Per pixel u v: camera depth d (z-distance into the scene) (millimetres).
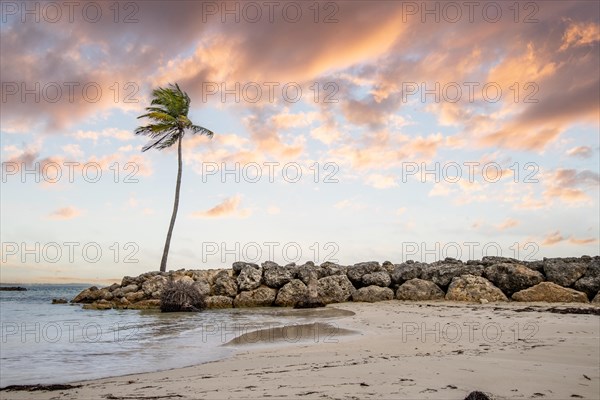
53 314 22359
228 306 24906
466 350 9016
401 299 24500
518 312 16500
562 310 16766
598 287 21109
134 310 24609
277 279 25766
